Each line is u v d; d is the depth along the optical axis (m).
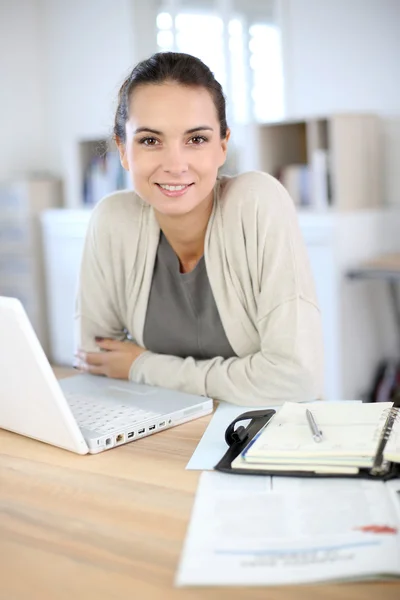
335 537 0.77
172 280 1.46
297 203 3.71
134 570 0.74
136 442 1.13
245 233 1.37
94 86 5.11
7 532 0.84
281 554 0.74
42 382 1.04
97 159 4.62
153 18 4.77
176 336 1.49
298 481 0.92
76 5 5.11
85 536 0.82
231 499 0.88
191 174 1.28
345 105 4.02
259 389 1.32
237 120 4.47
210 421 1.23
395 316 3.86
